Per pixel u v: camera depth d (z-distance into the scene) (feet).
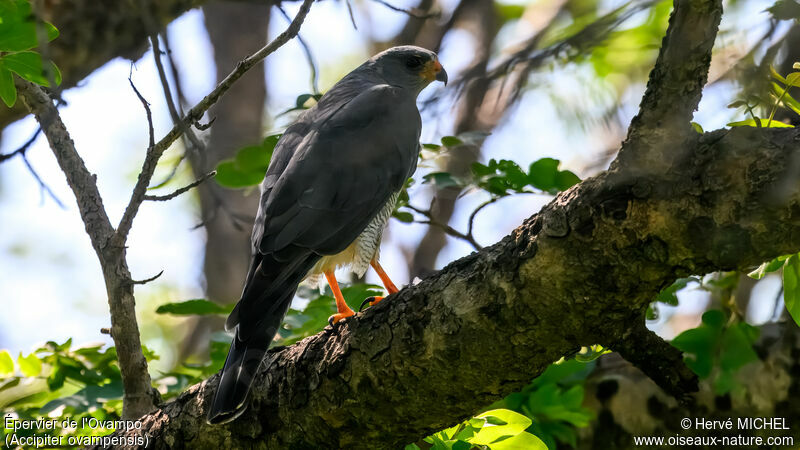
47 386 29.27
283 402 19.75
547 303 16.24
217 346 28.07
